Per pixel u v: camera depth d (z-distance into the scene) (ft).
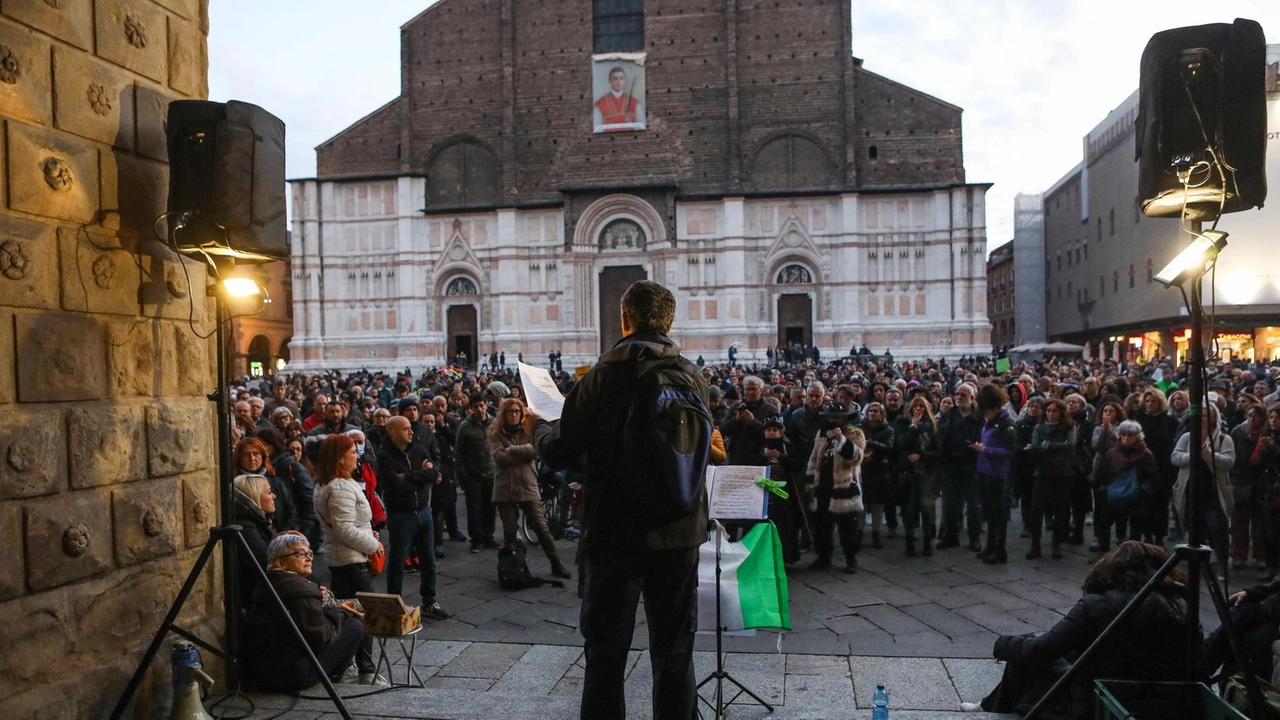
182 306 19.39
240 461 25.59
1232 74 16.44
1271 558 33.78
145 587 17.95
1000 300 274.16
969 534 39.22
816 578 34.27
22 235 15.24
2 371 14.75
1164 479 38.96
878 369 105.29
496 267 164.45
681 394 13.21
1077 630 17.22
